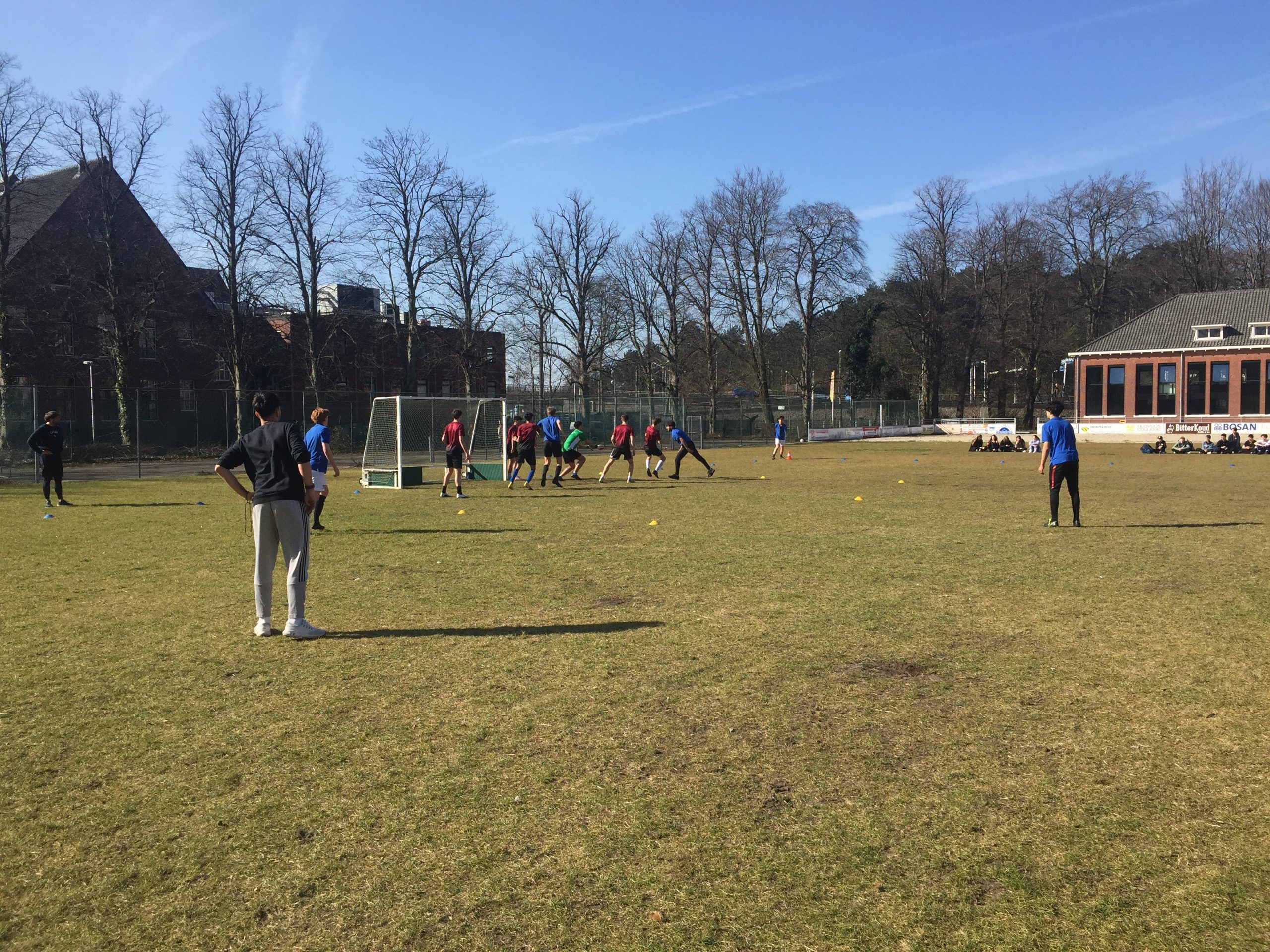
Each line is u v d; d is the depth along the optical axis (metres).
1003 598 8.09
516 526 13.84
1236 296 47.41
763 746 4.62
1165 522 13.58
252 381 46.62
